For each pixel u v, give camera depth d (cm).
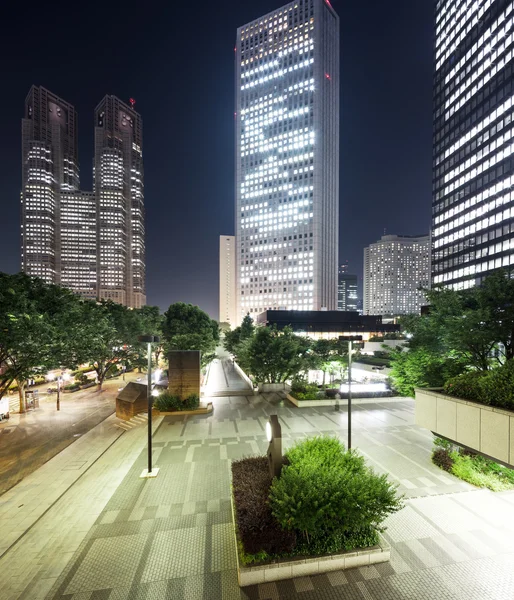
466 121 9662
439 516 1117
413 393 1942
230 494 1305
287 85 14850
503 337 1416
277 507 916
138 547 988
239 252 16175
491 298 1478
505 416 872
